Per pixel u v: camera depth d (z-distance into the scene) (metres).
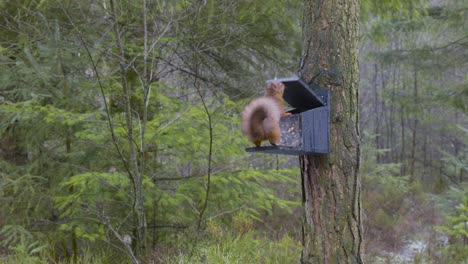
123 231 6.98
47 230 7.36
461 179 17.62
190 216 7.04
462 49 12.74
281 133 4.02
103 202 7.09
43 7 6.61
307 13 4.23
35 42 7.07
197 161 6.91
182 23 6.73
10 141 8.16
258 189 7.03
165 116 6.46
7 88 7.73
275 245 7.50
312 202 4.17
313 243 4.17
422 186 17.31
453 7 11.98
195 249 6.29
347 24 4.10
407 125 22.95
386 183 15.02
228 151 6.55
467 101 12.13
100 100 7.62
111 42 6.83
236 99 8.65
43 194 7.13
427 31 13.13
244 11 7.38
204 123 6.52
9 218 7.21
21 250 6.36
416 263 8.05
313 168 4.15
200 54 7.55
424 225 11.91
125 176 6.32
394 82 19.47
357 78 4.16
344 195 4.06
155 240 7.15
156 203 6.91
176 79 8.95
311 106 4.09
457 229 7.25
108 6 6.40
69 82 7.02
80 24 6.83
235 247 6.66
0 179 7.08
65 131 7.18
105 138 6.32
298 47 8.70
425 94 13.64
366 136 17.80
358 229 4.12
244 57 8.94
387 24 12.80
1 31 7.51
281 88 3.79
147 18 6.45
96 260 6.67
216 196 6.80
